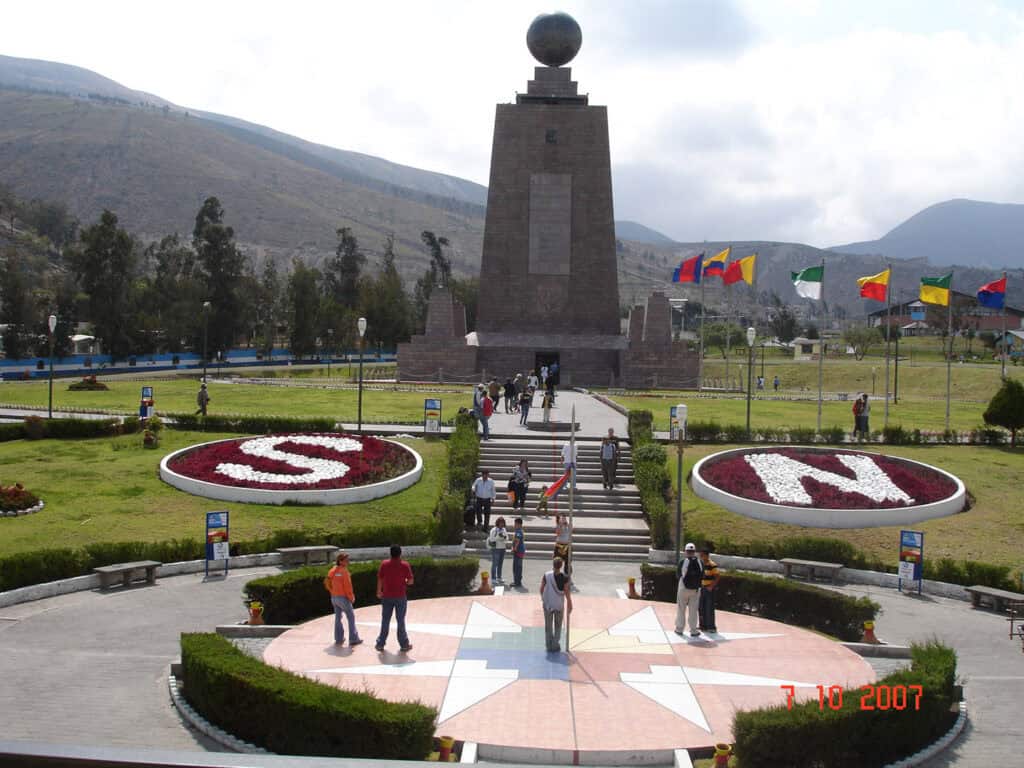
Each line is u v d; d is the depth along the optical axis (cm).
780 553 3116
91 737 1623
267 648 2077
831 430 4606
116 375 9556
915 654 1839
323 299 13200
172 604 2566
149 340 12025
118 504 3403
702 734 1648
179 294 12350
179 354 12625
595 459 4075
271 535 3150
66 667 2020
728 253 7494
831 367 11681
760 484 3706
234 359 13262
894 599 2830
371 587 2531
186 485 3591
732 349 16762
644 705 1780
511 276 8112
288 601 2392
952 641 2406
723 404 6512
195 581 2825
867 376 10912
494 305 8144
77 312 11912
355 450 4072
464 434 4166
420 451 4191
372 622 2316
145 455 4106
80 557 2741
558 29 8038
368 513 3425
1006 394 4547
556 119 8062
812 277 5272
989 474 3994
